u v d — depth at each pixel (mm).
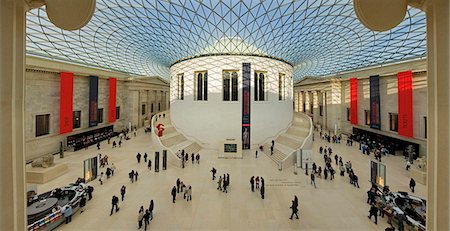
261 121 27547
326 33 26016
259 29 24984
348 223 10930
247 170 19172
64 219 10875
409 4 2697
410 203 12078
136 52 32531
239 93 26953
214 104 27234
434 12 2531
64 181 16297
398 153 25156
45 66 23953
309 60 38375
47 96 23359
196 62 27922
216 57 26938
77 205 11820
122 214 11672
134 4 20609
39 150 22438
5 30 2414
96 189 14828
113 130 36469
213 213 11820
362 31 24688
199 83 28359
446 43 2412
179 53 29719
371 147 26641
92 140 29672
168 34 26281
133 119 40812
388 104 28266
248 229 10406
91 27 23094
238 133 27062
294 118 33594
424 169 16672
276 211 12055
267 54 27688
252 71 26906
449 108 2367
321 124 45094
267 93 28031
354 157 23625
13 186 2479
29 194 12133
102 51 29266
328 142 32188
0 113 2357
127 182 16141
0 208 2383
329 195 14141
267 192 14562
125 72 42469
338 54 32781
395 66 29000
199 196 13867
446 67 2410
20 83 2592
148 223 10703
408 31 22203
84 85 29156
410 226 10148
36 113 22172
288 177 17453
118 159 22172
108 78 34250
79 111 28297
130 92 40688
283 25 24328
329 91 41656
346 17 22234
